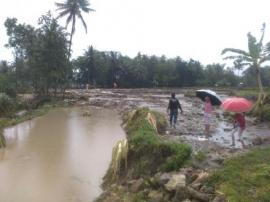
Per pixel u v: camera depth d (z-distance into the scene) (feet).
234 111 46.93
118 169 39.99
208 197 27.84
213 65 288.71
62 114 99.45
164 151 38.11
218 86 274.77
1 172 43.62
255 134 56.90
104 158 49.06
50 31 138.92
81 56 256.11
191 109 102.01
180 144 37.83
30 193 36.88
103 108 114.93
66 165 46.11
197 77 282.97
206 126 57.21
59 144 58.13
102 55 263.49
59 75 139.44
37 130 71.97
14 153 52.80
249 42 84.28
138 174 38.04
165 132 58.39
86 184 39.50
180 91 204.64
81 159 48.75
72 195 36.42
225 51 86.07
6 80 132.26
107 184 39.19
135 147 41.73
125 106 111.65
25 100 129.70
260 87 83.05
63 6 161.68
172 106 64.03
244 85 254.47
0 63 202.28
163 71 272.72
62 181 40.34
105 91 193.26
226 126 66.69
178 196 29.78
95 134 65.92
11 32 154.51
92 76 256.52
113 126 75.05
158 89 233.55
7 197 35.91
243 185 27.66
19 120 85.87
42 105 127.54
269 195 25.64
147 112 64.54
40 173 43.06
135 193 34.37
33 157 50.29
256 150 37.99
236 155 36.65
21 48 153.28
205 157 36.42
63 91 148.97
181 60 282.97
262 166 30.91
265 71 233.96
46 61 138.00
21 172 43.57
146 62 272.31
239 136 49.26
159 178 33.53
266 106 77.46
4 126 76.33
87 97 140.87
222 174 29.99
